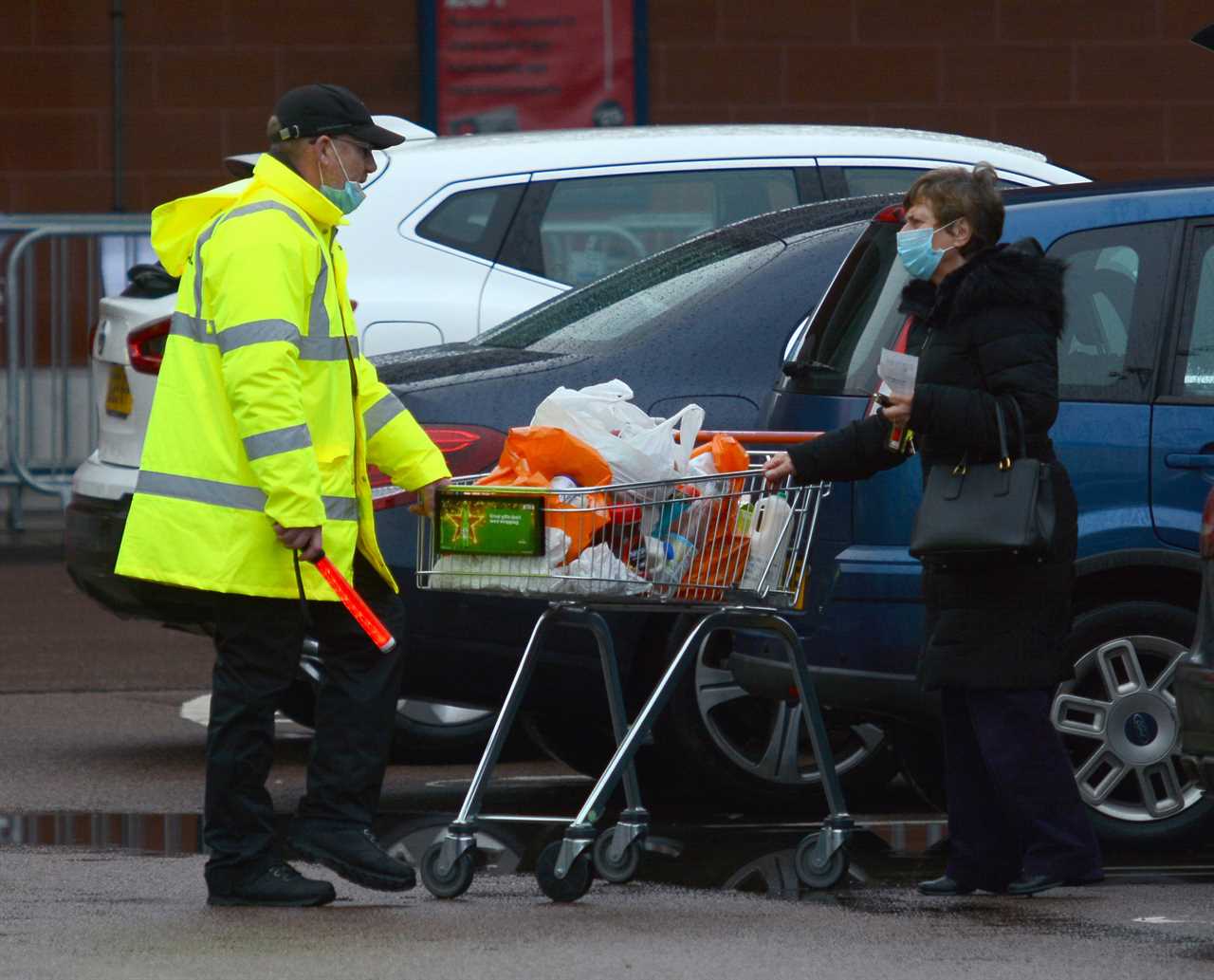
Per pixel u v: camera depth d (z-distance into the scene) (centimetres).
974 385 2191
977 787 2289
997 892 2302
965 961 2005
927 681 2248
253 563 2192
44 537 5934
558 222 3628
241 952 2041
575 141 3675
